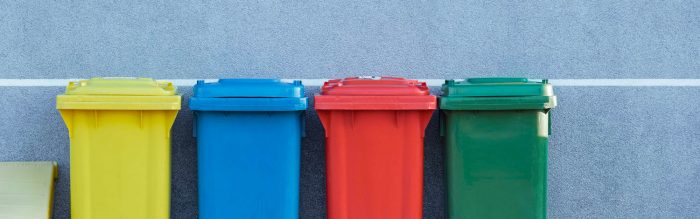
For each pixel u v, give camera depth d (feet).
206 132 16.07
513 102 15.96
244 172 16.10
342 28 17.54
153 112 15.93
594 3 17.65
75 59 17.37
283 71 17.49
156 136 15.97
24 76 17.31
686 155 17.71
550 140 17.63
